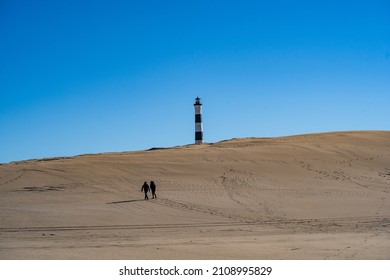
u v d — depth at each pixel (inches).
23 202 1903.3
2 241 1224.8
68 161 2618.1
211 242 1180.5
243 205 1908.2
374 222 1604.3
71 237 1305.4
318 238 1246.9
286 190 2196.1
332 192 2174.0
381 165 2721.5
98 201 1941.4
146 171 2443.4
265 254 971.9
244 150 2886.3
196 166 2544.3
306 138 3400.6
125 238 1282.0
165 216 1694.1
